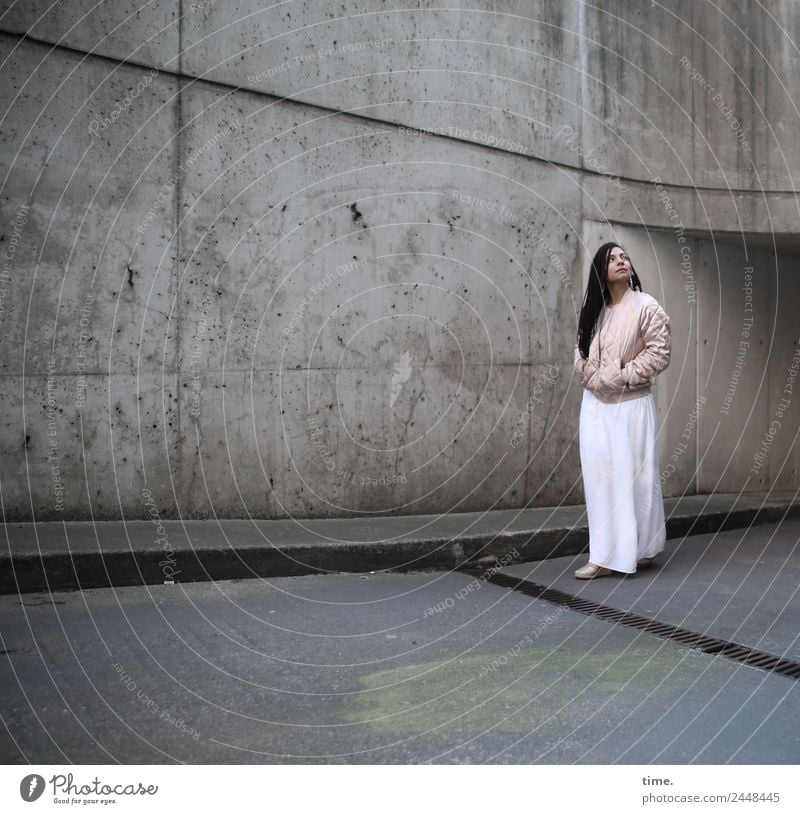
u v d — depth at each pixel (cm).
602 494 422
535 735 222
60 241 416
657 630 325
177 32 444
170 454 452
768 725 230
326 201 495
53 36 408
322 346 497
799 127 642
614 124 614
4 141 399
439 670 276
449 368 545
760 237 670
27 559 361
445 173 539
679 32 631
